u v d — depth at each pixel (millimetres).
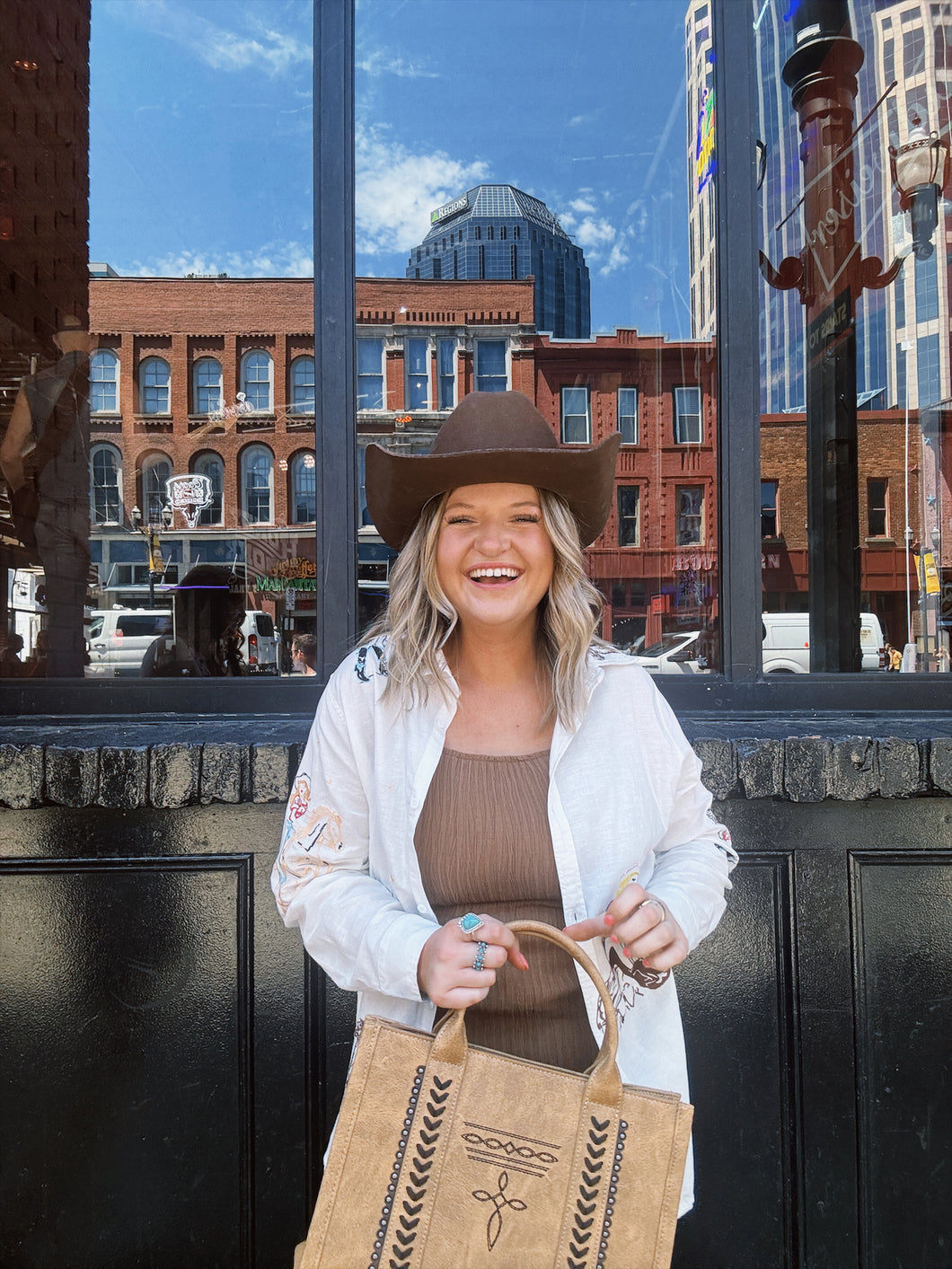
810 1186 1566
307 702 1720
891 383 2500
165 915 1553
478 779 999
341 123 1686
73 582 2564
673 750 1062
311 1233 778
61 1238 1540
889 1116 1574
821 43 2430
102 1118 1540
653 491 6207
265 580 3281
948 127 2398
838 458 2490
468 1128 787
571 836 976
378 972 870
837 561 2436
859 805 1582
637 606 4492
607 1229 775
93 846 1540
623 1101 794
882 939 1585
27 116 2752
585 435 9039
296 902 991
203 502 5629
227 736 1531
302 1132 1558
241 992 1556
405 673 1014
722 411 1749
